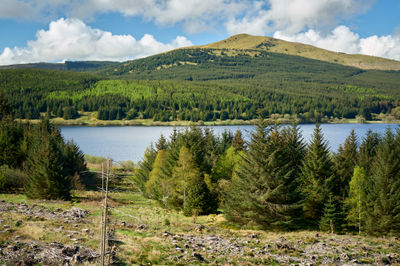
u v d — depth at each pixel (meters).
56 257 19.33
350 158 54.34
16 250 19.81
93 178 73.69
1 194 50.78
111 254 20.62
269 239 31.06
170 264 21.86
